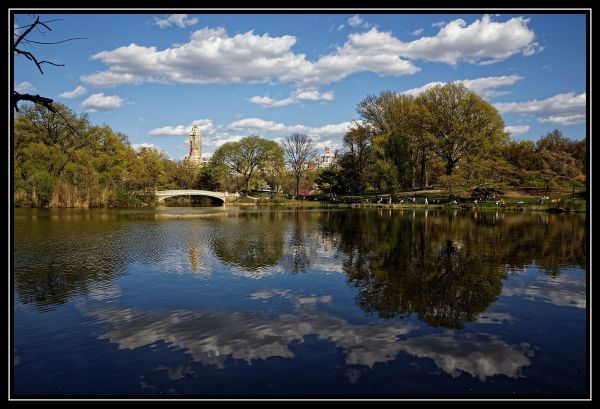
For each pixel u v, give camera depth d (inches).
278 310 510.3
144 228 1469.0
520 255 864.9
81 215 2086.6
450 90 2795.3
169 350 393.7
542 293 577.9
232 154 4315.9
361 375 343.6
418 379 336.8
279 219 1919.3
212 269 746.8
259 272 722.2
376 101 3134.8
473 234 1219.2
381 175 2864.2
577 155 3080.7
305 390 321.1
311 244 1053.8
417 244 1035.9
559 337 421.1
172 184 4414.4
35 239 1143.0
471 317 480.1
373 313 497.0
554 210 2138.3
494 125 2731.3
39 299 557.9
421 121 2832.2
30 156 2596.0
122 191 3041.3
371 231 1346.0
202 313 500.4
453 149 2851.9
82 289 608.7
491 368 354.6
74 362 370.6
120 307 523.5
